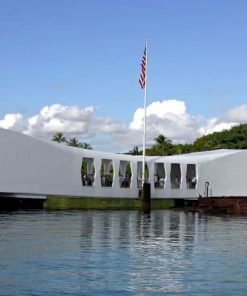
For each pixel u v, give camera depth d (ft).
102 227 110.83
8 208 176.76
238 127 411.54
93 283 53.36
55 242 82.43
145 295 49.32
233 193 213.46
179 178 227.81
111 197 187.21
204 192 207.31
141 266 62.64
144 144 188.65
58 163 174.29
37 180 169.37
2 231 97.66
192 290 51.31
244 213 174.91
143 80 189.78
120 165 212.43
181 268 61.87
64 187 175.22
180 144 420.36
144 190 182.29
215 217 156.76
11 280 53.78
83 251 73.36
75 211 168.14
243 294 50.21
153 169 198.49
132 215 155.12
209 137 428.15
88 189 181.78
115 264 63.57
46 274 56.90
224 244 84.58
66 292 49.75
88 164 200.23
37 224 114.21
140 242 85.46
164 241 87.71
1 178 162.91
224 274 58.65
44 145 171.12
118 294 49.44
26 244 79.05
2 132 163.43
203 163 208.64
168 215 160.66
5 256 67.41
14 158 165.17
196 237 95.20
